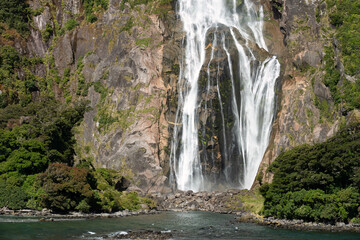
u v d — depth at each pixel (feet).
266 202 181.47
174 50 311.88
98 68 331.16
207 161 286.87
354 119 219.41
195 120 294.25
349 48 248.73
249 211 205.36
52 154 215.92
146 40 314.76
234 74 302.86
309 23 287.48
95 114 311.06
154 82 294.87
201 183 282.56
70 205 179.73
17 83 325.62
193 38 322.75
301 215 160.56
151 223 167.02
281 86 286.05
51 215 172.24
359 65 239.71
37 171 203.51
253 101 296.30
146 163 266.57
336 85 248.52
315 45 273.75
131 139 278.26
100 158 289.94
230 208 217.36
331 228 149.18
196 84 302.04
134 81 301.84
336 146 161.99
